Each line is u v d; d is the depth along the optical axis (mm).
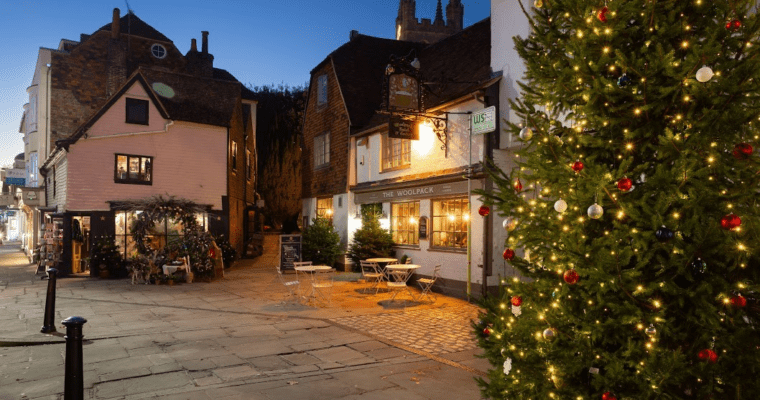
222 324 9430
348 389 5734
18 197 31484
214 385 5887
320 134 20859
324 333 8648
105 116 19109
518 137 3684
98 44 25766
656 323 2840
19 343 7945
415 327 9117
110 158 19141
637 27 3035
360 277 16484
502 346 3627
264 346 7750
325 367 6621
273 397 5477
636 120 3068
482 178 11578
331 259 18547
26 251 31312
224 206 21453
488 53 13391
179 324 9445
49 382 6082
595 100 3051
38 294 13750
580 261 2953
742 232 2697
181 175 20547
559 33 3461
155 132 19938
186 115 20688
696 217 2652
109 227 18938
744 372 2820
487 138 11555
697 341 2838
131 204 17344
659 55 2795
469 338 8242
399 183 14898
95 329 9000
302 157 22953
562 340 3246
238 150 24312
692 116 2881
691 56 2695
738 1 2904
